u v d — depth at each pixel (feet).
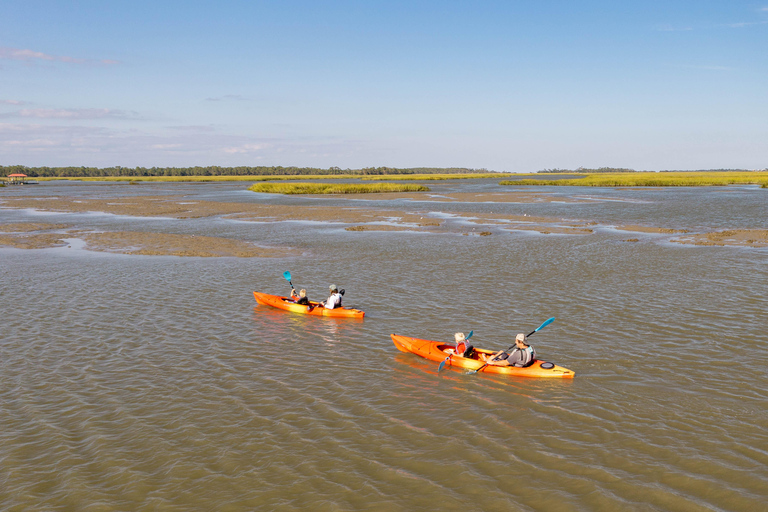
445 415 36.60
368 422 35.58
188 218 173.06
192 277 80.23
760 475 28.89
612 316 58.13
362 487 28.40
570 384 41.47
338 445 32.63
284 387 41.09
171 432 34.12
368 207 215.51
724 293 67.31
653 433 33.65
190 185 499.51
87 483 28.81
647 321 56.18
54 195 318.86
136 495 27.84
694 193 297.53
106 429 34.45
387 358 47.67
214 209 204.44
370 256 98.27
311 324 57.31
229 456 31.40
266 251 104.37
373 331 55.01
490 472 29.71
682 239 116.88
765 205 205.77
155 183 571.69
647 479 28.76
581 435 33.63
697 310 59.88
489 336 52.80
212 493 27.96
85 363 45.47
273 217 174.50
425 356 47.57
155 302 65.57
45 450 31.96
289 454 31.58
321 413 36.81
